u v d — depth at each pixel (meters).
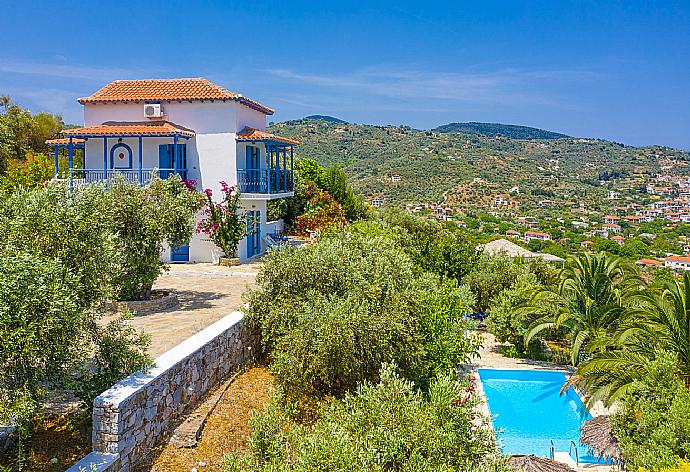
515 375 22.47
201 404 11.15
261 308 14.25
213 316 15.44
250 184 28.25
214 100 26.62
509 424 18.20
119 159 27.08
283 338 12.66
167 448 9.32
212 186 26.95
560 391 19.78
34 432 8.70
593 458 15.65
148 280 16.56
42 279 7.62
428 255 30.58
